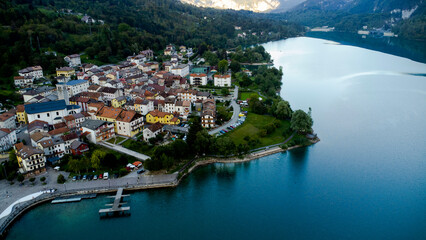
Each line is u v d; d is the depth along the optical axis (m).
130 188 175.38
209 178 191.25
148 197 172.25
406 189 179.88
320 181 187.75
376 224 154.38
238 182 187.12
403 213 161.62
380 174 194.00
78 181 178.25
